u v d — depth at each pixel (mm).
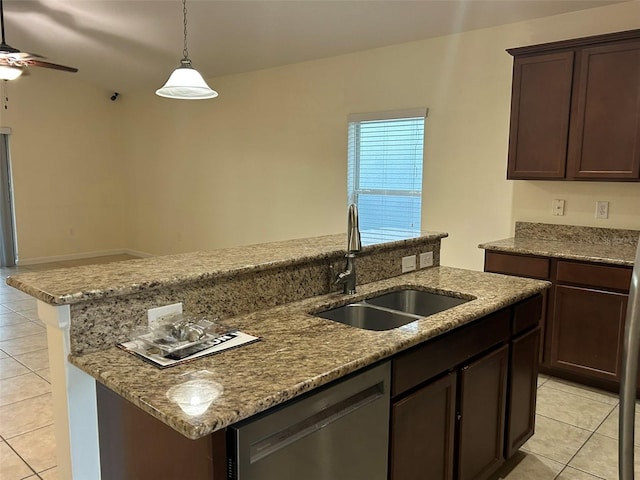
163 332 1533
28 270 6844
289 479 1275
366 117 4688
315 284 2146
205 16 4402
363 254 2393
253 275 1884
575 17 3473
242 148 6023
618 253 3123
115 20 4836
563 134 3311
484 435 2094
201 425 1044
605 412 2922
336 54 4859
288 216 5598
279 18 4230
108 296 1466
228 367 1353
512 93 3504
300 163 5383
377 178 4781
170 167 7141
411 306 2434
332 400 1359
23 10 4766
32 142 7152
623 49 3031
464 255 4207
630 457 824
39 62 4203
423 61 4281
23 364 3613
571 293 3139
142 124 7520
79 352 1441
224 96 6160
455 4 3580
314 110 5168
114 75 6891
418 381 1686
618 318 2975
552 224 3684
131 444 1405
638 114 3016
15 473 2328
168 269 1748
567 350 3207
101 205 7949
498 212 3969
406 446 1669
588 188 3500
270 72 5559
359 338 1598
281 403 1225
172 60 5777
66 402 1477
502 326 2137
